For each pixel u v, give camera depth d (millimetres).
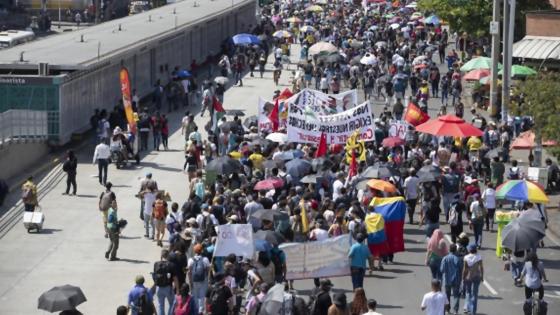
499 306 75000
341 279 80688
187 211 82750
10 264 82688
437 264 75062
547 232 96875
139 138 125000
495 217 92062
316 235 76750
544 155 126188
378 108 157500
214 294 65250
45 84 119500
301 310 61562
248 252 70250
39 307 59844
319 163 95125
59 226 93438
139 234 91375
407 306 74188
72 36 156625
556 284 80750
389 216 82938
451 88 164500
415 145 111375
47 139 119188
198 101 160250
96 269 81875
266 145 105938
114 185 108562
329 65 175125
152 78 159875
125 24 176500
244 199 84250
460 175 99062
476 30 186125
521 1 183750
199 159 111188
